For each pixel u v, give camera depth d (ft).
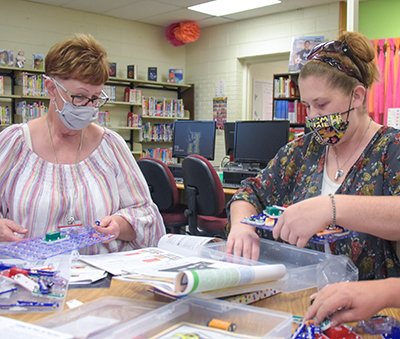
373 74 3.41
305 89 3.40
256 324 2.11
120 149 4.59
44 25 18.99
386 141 3.36
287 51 20.13
